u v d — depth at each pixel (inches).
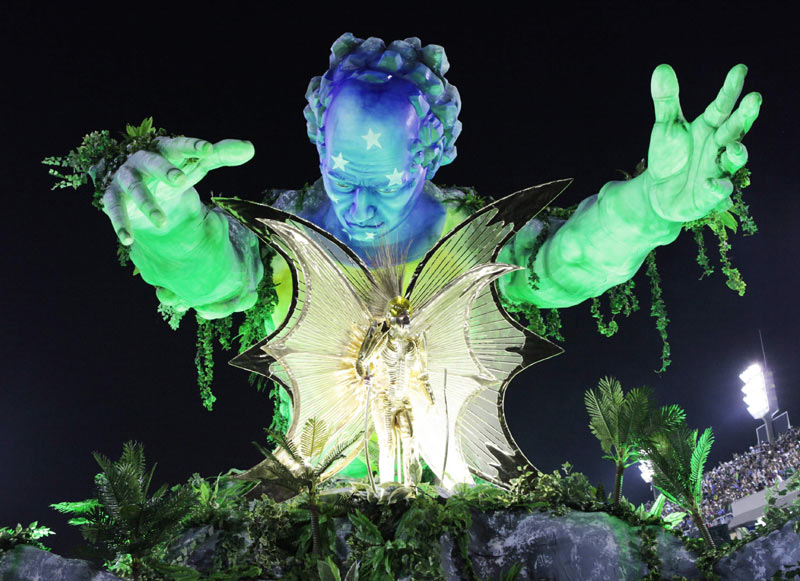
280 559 486.6
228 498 530.6
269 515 498.0
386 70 574.6
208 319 579.8
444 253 572.7
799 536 466.0
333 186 567.5
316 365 561.0
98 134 466.6
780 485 796.0
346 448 550.9
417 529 486.6
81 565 446.9
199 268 535.5
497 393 581.6
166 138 452.1
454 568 491.5
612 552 489.4
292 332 558.6
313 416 557.9
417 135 566.9
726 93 455.2
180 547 482.3
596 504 515.8
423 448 564.4
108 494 446.6
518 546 501.4
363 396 557.9
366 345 534.9
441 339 569.3
